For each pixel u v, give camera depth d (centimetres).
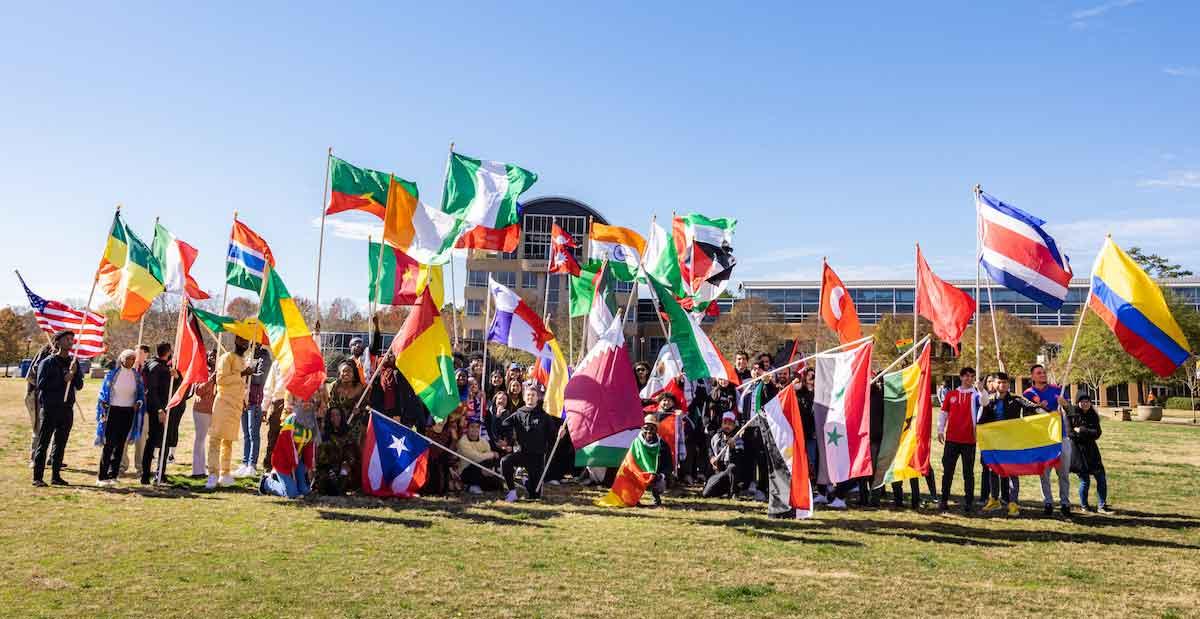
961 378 1262
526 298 7606
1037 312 7519
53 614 619
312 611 650
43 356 1353
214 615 631
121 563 774
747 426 1319
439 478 1283
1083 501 1295
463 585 739
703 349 1324
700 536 1004
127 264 1388
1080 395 1286
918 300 1370
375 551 861
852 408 1179
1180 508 1316
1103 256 1298
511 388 1486
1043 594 771
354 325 7981
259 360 1421
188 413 2967
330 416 1248
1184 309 5284
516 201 1587
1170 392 6981
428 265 1473
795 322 8238
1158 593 789
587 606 688
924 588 782
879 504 1309
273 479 1205
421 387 1221
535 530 1009
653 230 1789
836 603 721
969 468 1233
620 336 1238
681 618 663
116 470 1249
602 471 1435
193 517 1005
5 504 1039
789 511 1119
